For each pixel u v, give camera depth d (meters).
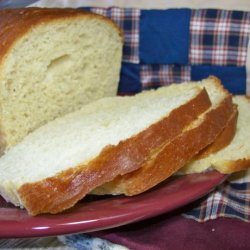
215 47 0.52
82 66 0.51
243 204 0.41
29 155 0.41
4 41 0.44
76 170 0.35
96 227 0.35
